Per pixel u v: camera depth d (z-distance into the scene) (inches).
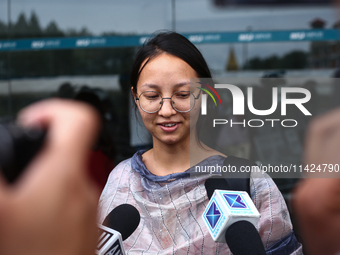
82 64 127.2
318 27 116.6
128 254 39.4
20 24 129.5
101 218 42.1
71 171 8.9
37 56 128.5
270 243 37.5
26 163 8.9
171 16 124.0
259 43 120.0
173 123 40.7
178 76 39.8
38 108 10.2
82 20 127.4
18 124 9.7
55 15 127.9
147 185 42.5
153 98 40.5
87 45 127.1
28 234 8.1
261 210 38.5
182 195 40.5
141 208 41.8
